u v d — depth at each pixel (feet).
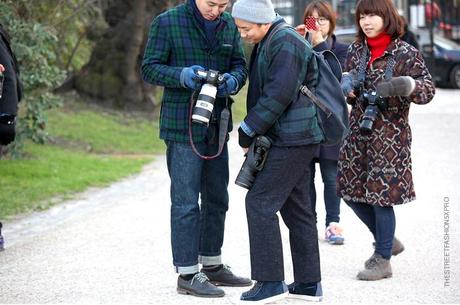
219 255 29.55
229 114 28.40
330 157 34.86
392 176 29.45
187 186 28.17
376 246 30.09
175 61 28.30
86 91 82.07
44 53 55.57
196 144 28.09
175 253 28.37
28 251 35.24
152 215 42.47
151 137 71.51
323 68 26.76
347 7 120.06
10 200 46.03
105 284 29.94
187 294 28.45
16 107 32.94
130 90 81.61
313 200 33.76
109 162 59.31
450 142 63.87
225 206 29.37
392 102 29.43
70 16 65.46
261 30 26.20
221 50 28.45
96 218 42.04
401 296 27.84
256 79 26.55
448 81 112.37
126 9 81.66
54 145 64.75
